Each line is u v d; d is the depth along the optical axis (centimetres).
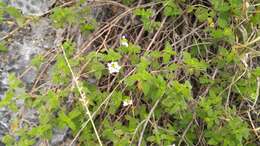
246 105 37
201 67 34
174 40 37
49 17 38
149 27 36
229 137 33
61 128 34
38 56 35
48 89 34
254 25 37
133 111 34
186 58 33
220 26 36
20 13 37
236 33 37
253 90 35
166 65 35
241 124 33
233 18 37
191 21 39
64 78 33
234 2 36
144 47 37
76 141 35
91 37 37
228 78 36
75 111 32
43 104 34
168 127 35
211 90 35
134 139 33
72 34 37
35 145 34
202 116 34
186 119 34
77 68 35
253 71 35
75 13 36
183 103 32
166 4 36
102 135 33
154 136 32
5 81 37
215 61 36
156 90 32
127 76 33
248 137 36
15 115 35
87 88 33
